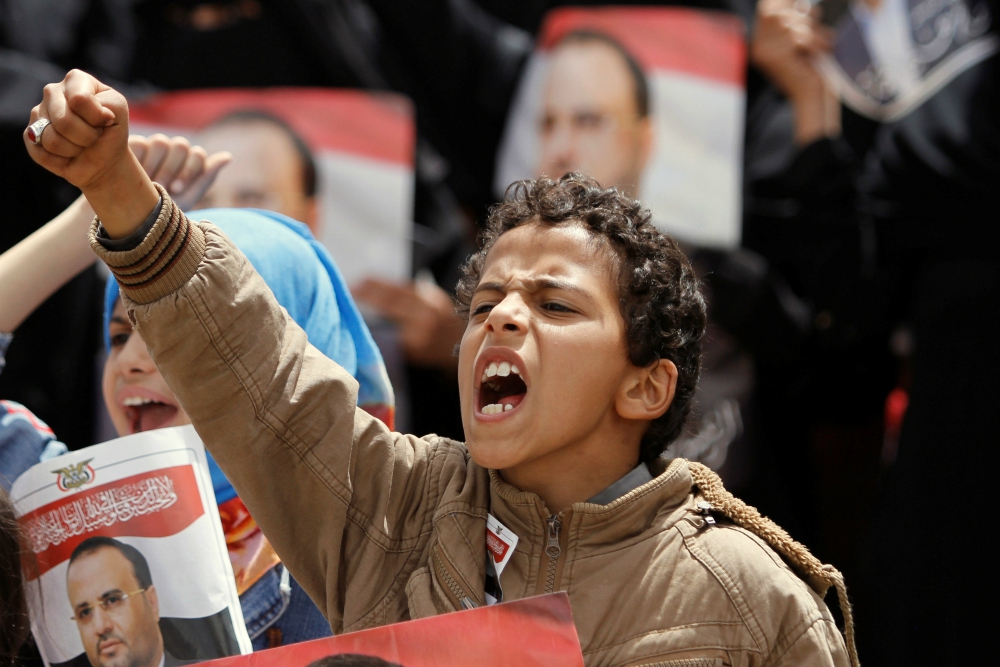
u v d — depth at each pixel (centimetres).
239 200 867
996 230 1015
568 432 428
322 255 585
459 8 1084
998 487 941
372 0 1071
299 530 448
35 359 922
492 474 457
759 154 1111
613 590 426
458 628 377
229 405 424
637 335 445
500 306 427
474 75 1086
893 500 976
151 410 548
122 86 1002
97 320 939
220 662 369
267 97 880
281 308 449
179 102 870
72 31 1009
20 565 449
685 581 427
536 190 476
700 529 444
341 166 889
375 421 467
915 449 973
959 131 1043
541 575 435
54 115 374
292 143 877
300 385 437
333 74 1012
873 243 1069
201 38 1002
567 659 376
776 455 1073
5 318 587
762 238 1098
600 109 954
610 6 1068
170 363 416
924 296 1021
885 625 947
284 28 1004
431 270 1025
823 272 1072
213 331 415
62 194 966
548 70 970
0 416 577
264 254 545
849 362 1101
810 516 1100
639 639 415
